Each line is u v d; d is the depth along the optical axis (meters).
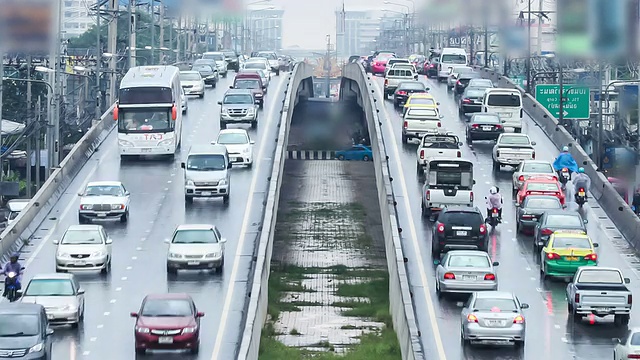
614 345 57.97
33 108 157.50
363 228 116.31
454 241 75.38
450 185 87.75
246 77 144.88
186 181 94.12
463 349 56.75
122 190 89.88
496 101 123.81
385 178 93.38
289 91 143.00
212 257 73.62
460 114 139.00
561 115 130.25
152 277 73.25
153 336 55.75
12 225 81.94
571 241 72.44
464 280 65.88
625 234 86.12
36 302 60.75
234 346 57.97
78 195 94.38
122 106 111.25
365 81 149.50
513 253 79.94
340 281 94.00
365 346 68.69
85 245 74.00
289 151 174.00
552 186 90.56
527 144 106.44
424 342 58.09
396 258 71.75
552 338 59.31
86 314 64.56
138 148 110.75
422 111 118.44
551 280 72.69
